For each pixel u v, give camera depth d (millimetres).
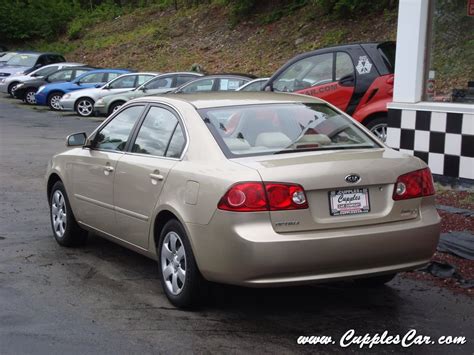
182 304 5219
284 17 27109
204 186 4887
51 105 24828
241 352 4504
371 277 5590
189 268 5055
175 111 5695
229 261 4695
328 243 4672
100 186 6316
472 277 6031
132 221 5832
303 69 11336
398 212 5000
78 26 38438
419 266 5125
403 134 9234
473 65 9078
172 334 4805
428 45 9117
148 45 31797
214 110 5574
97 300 5504
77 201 6785
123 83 22609
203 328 4918
